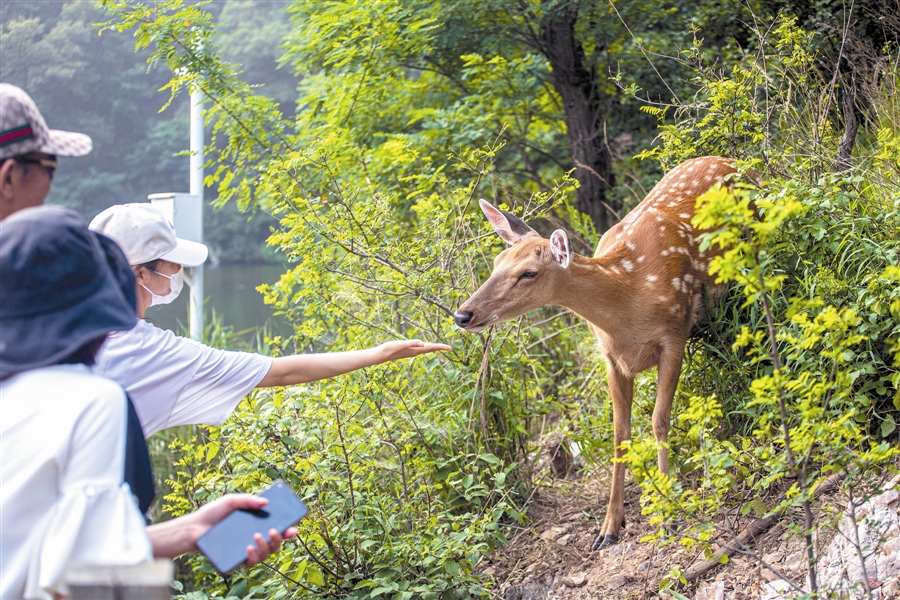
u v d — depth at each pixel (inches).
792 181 140.9
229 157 285.9
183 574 188.7
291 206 186.9
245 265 803.4
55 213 66.2
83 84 523.8
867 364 124.3
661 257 149.6
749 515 138.2
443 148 265.1
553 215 282.5
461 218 182.2
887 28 209.3
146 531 68.0
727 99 171.2
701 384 159.2
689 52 198.1
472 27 280.4
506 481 172.1
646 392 172.2
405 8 281.3
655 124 279.4
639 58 272.1
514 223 161.2
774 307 145.2
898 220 141.6
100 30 261.4
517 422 176.2
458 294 177.5
